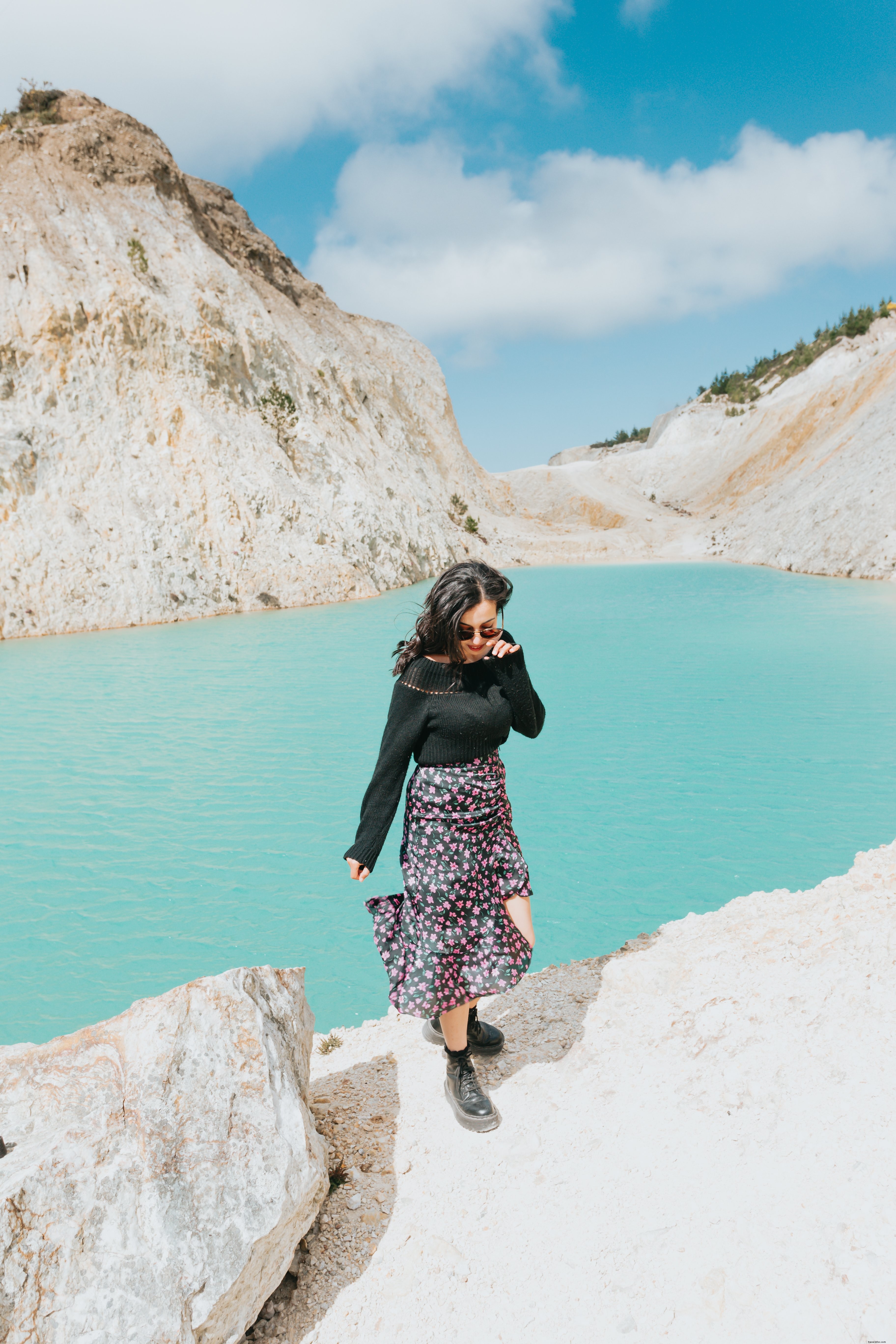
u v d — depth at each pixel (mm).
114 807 7750
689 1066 2539
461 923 2523
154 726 10703
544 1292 1917
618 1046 2793
